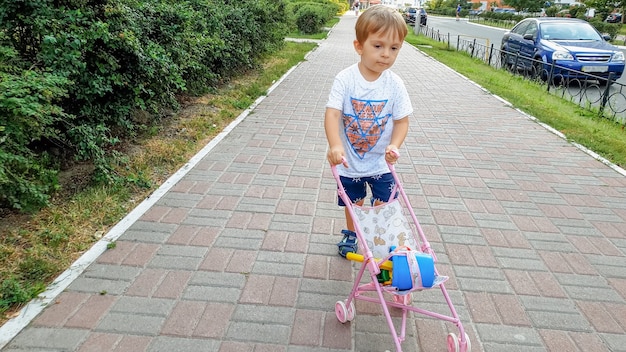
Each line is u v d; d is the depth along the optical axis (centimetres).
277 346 275
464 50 2003
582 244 399
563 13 4294
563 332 295
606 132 736
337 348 275
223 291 321
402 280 242
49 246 356
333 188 491
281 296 319
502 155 619
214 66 917
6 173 362
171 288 321
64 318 288
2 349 263
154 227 397
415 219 281
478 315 307
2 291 302
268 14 1248
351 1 8400
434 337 286
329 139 282
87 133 452
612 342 288
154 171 512
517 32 1398
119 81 504
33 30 434
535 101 947
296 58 1445
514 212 454
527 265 366
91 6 483
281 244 381
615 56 1114
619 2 3669
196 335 280
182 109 751
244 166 542
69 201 424
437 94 1015
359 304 314
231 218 419
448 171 556
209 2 938
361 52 283
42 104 388
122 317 292
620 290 338
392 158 273
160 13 626
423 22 3594
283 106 837
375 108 293
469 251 383
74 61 436
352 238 360
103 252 358
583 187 520
